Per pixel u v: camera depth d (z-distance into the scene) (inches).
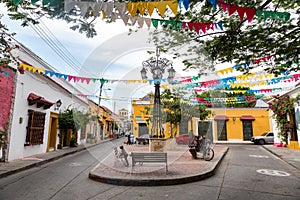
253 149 569.6
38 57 364.2
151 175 207.9
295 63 182.2
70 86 538.6
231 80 251.1
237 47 169.2
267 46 167.5
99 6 85.8
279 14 101.8
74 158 364.5
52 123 457.7
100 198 156.6
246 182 205.6
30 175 231.3
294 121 540.4
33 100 344.8
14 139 309.6
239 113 871.1
